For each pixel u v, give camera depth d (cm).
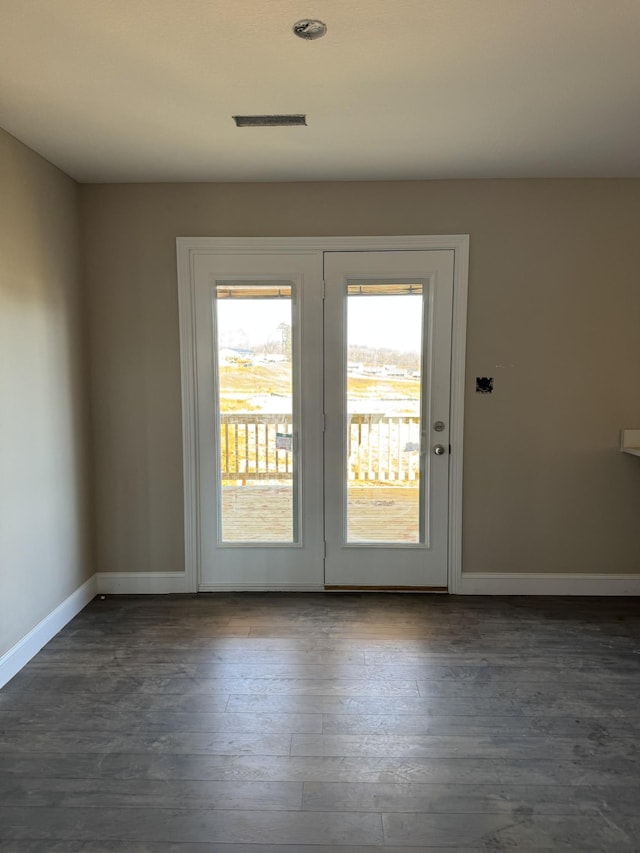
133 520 334
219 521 335
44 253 274
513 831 162
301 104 221
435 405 325
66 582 297
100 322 321
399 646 271
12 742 200
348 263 318
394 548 335
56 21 166
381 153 272
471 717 214
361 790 177
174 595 334
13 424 247
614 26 170
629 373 320
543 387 322
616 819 166
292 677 243
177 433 329
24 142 254
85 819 166
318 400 327
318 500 333
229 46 181
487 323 319
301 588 338
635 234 312
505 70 196
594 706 222
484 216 313
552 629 289
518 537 332
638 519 329
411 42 179
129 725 210
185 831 162
